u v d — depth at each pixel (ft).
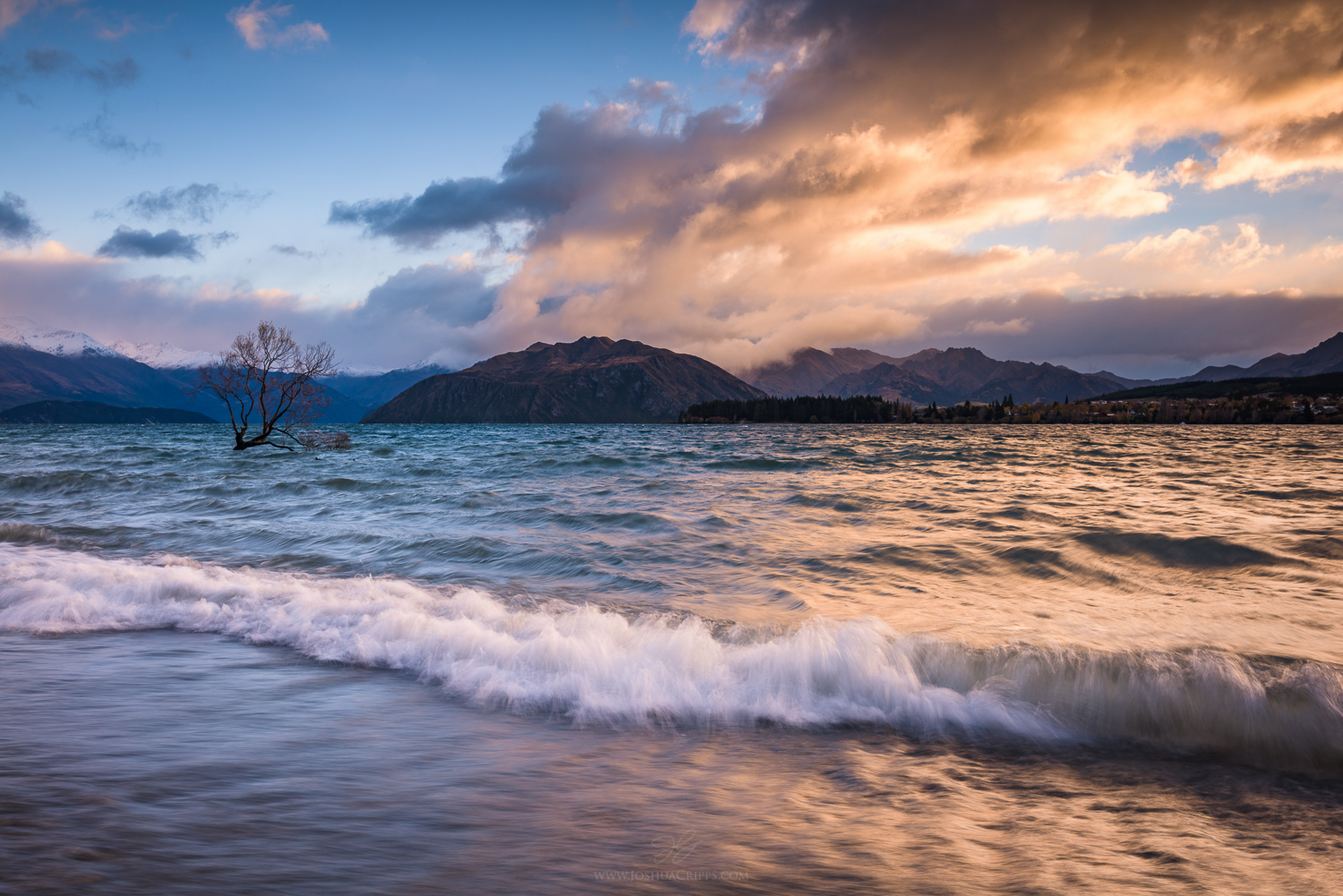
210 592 32.96
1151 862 12.92
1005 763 17.60
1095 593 33.91
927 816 14.56
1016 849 13.34
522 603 32.22
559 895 11.19
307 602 31.19
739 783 15.97
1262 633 26.84
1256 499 69.05
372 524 56.44
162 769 15.58
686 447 229.45
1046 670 21.62
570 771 16.34
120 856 11.86
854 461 142.20
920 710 20.58
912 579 37.29
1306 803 15.67
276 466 123.34
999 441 292.20
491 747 17.58
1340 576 36.63
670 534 51.16
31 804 13.62
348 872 11.74
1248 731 19.17
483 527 54.95
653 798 15.06
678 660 23.59
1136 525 52.49
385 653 25.13
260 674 22.94
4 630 27.84
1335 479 94.48
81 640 26.68
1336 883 12.28
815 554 43.68
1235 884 12.19
